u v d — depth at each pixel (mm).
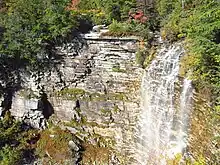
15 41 19594
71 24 19125
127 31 18078
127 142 18766
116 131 19125
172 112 15688
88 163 18828
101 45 18672
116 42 18266
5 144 19500
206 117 13562
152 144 17250
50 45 19578
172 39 17016
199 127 13938
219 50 13359
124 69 18531
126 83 18625
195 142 14219
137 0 19375
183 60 15234
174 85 15469
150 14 18969
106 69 19016
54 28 19078
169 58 16453
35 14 19828
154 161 17000
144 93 17734
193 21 15609
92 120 19781
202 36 14016
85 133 19719
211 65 13562
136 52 18000
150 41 17844
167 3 18906
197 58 13945
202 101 13727
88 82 19688
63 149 19156
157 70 16906
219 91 13109
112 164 18625
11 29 19594
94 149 19281
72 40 19203
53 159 18922
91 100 19547
